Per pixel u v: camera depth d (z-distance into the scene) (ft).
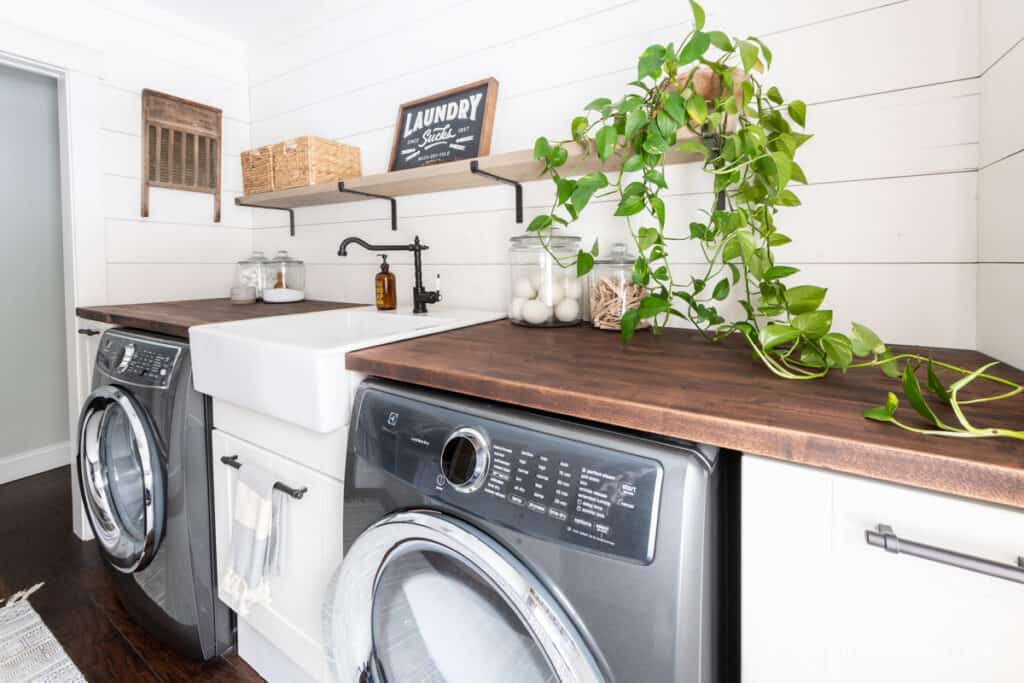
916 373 2.66
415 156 5.75
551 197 4.98
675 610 1.89
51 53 5.96
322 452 3.42
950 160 3.22
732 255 3.29
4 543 6.51
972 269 3.19
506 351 3.30
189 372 4.37
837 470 1.75
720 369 2.76
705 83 3.36
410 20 5.94
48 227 8.32
